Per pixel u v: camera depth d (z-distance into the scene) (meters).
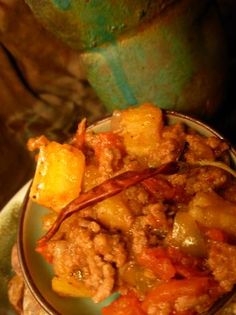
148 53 0.22
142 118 0.19
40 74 0.30
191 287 0.15
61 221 0.17
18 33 0.27
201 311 0.15
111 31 0.21
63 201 0.18
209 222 0.16
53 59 0.29
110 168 0.18
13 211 0.24
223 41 0.24
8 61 0.28
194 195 0.17
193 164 0.17
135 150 0.19
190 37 0.22
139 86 0.23
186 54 0.22
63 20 0.20
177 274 0.16
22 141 0.30
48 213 0.20
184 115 0.20
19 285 0.21
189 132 0.19
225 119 0.27
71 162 0.18
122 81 0.23
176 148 0.18
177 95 0.23
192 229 0.16
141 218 0.17
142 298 0.16
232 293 0.15
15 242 0.23
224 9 0.30
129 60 0.22
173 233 0.16
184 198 0.17
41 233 0.20
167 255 0.16
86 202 0.17
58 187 0.18
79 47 0.22
